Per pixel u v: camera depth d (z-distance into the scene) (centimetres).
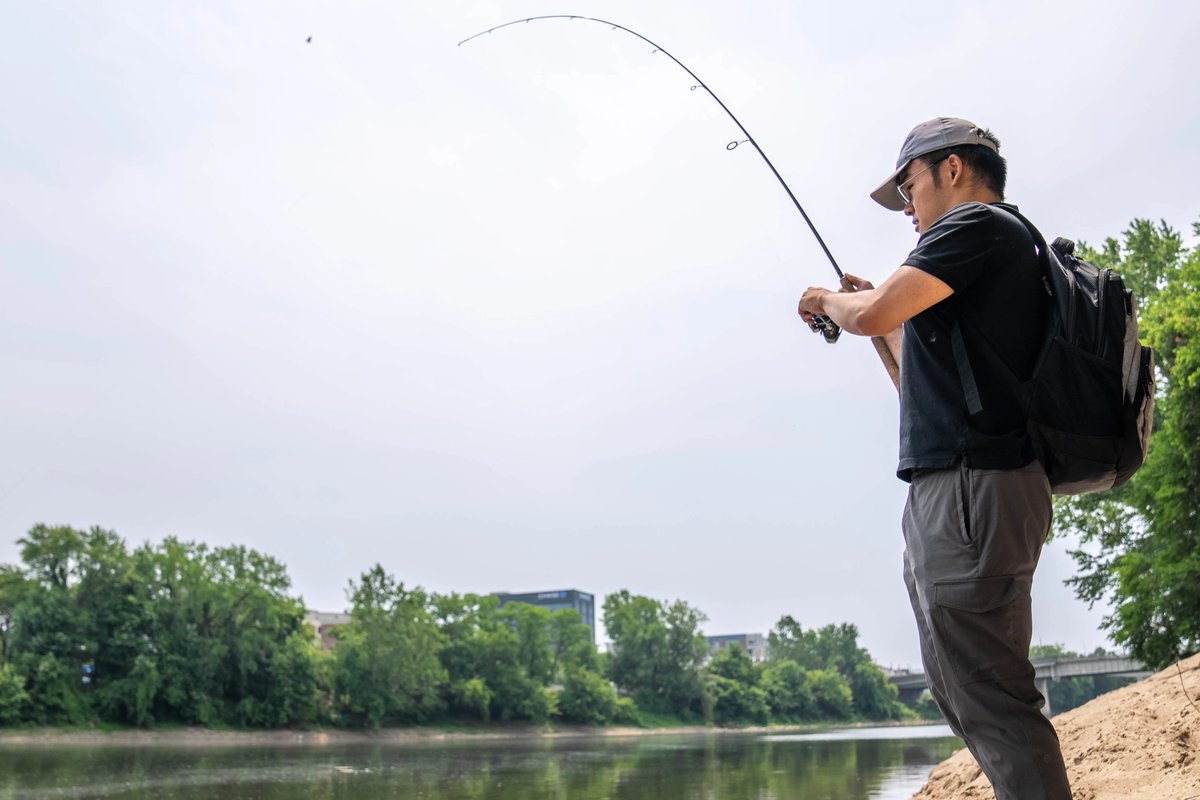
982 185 237
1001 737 212
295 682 6550
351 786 2509
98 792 2291
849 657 15825
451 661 8588
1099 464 217
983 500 212
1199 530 2194
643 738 7731
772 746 5234
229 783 2597
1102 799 419
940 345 221
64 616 5578
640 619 11188
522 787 2448
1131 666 6944
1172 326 2217
